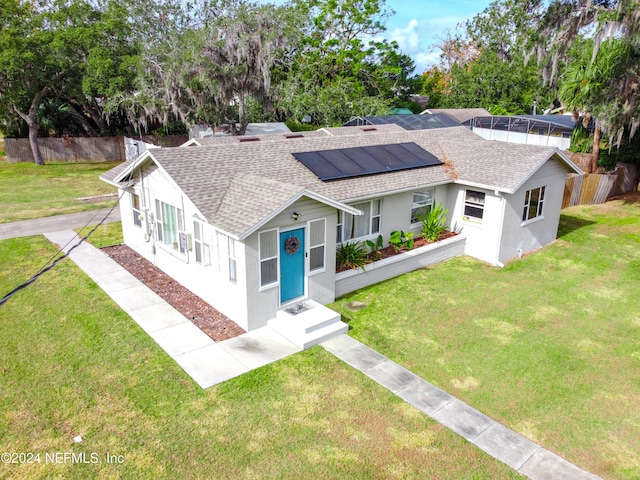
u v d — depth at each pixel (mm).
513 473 6605
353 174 13672
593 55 16406
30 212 19109
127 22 30656
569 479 6543
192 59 26203
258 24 27062
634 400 8281
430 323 10852
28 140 30234
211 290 11203
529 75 41531
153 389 8164
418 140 17734
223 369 8812
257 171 12508
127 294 11875
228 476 6422
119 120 34656
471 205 15125
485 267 14398
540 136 29297
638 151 24094
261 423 7441
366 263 12844
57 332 9945
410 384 8555
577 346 10008
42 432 7105
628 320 11195
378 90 43656
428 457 6855
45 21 27609
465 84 45031
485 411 7902
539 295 12461
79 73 27703
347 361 9227
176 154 12141
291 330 9984
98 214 19125
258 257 9922
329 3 41719
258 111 35000
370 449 6977
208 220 10109
